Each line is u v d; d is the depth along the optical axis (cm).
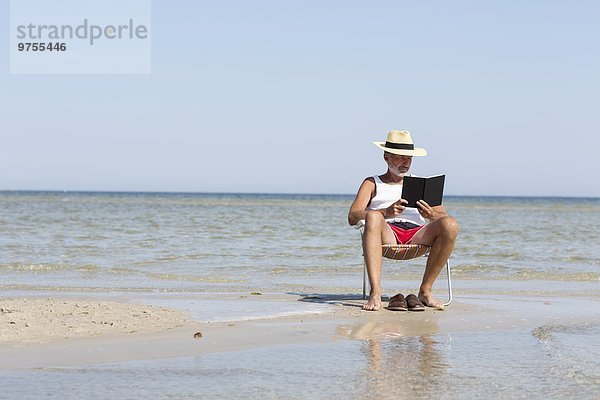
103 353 466
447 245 682
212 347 491
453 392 380
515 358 464
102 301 700
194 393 375
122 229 1973
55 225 2141
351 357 464
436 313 661
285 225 2294
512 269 1127
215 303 711
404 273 1075
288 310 666
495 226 2506
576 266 1184
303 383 396
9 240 1551
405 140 699
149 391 378
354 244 1559
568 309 697
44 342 497
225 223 2383
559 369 432
